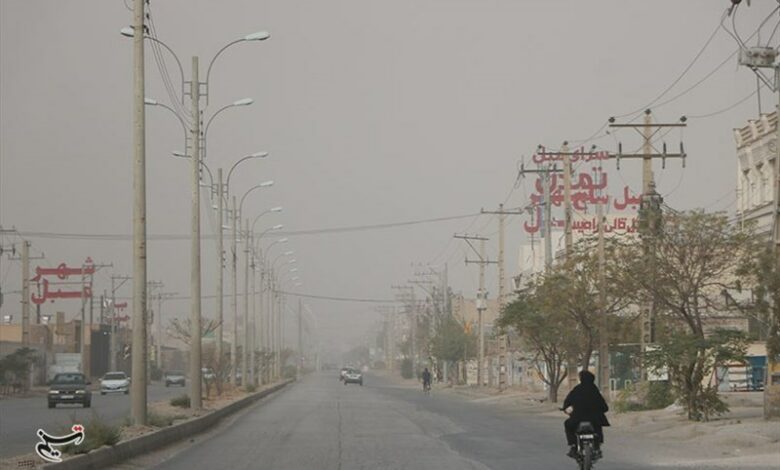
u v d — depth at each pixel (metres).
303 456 26.38
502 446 29.73
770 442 27.89
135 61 29.56
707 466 22.75
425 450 28.25
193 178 42.75
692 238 37.94
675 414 40.31
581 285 48.59
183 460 25.42
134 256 30.17
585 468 20.50
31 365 94.81
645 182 44.75
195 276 42.69
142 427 29.80
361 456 26.30
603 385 47.94
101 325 137.38
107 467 22.89
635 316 49.59
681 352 36.34
